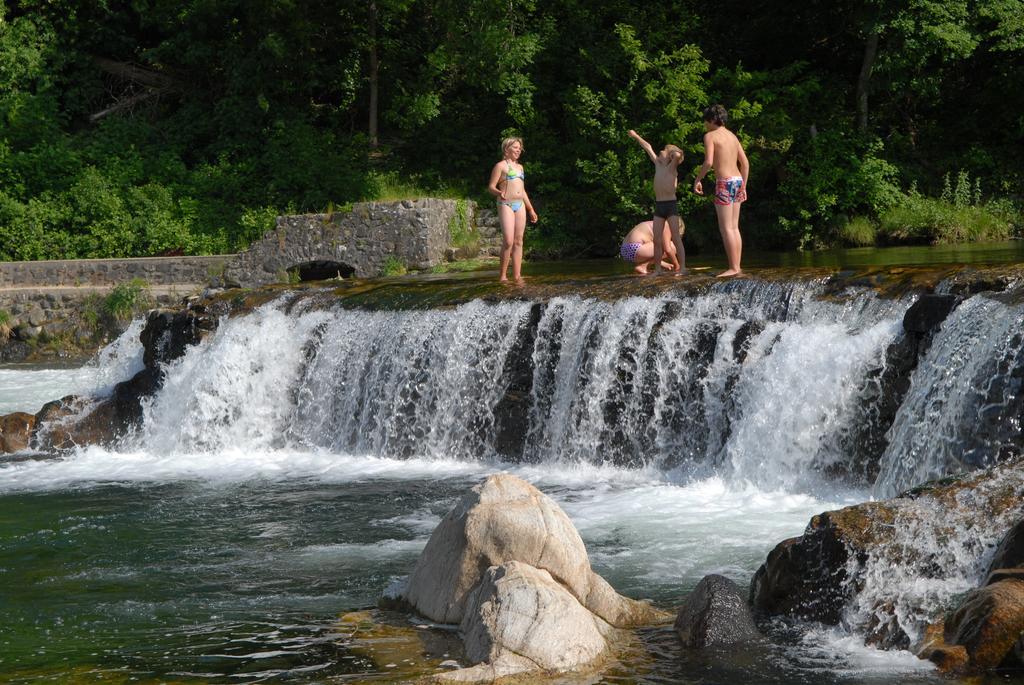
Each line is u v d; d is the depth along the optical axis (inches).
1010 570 245.3
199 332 645.9
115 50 1398.9
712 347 454.3
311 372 593.6
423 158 1261.1
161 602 311.1
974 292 395.9
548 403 506.9
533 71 1213.7
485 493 273.9
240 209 1181.1
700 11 1254.9
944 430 371.6
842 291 445.7
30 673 253.1
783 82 1135.0
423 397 546.0
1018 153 1208.8
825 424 412.2
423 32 1306.6
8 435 605.0
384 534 385.7
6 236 1129.4
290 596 310.3
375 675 238.4
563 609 245.0
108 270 1019.9
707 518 378.3
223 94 1353.3
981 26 1136.2
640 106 1108.5
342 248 992.9
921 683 223.1
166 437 606.9
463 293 566.3
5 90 1300.4
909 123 1235.9
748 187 1111.0
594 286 524.4
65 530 413.1
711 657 244.2
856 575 262.7
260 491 475.8
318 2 1245.1
